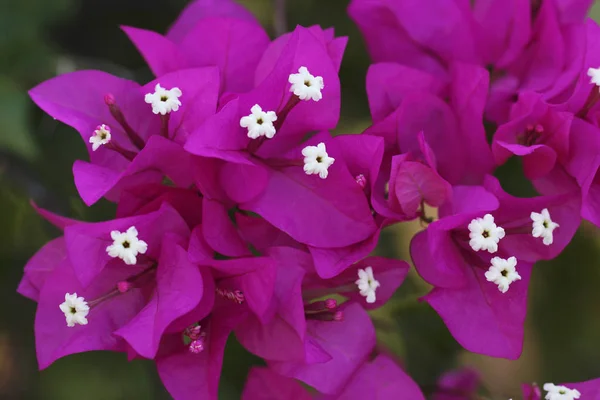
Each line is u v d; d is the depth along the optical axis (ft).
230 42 1.36
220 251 1.28
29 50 1.47
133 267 1.29
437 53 1.40
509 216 1.32
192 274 1.26
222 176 1.29
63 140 1.46
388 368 1.30
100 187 1.26
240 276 1.28
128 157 1.29
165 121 1.29
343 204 1.28
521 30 1.38
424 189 1.30
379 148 1.28
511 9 1.39
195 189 1.30
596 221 1.30
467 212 1.28
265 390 1.31
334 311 1.30
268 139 1.30
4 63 1.46
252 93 1.28
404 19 1.40
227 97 1.30
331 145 1.29
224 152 1.27
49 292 1.28
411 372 1.50
